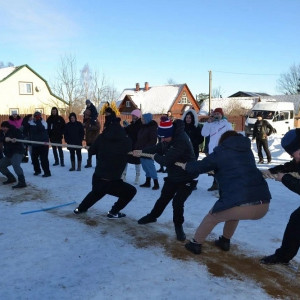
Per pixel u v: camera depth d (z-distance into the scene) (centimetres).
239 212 353
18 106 3278
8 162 754
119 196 519
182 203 440
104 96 3641
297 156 330
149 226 501
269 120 2334
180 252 411
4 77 3178
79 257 392
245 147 362
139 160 754
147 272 358
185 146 427
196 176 436
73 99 3384
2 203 618
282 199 655
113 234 466
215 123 661
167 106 4050
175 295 315
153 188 723
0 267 368
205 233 395
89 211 572
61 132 1016
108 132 499
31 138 850
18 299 307
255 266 378
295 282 345
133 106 4119
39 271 359
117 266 371
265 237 461
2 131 746
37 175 878
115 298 309
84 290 321
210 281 342
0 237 452
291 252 368
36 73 3334
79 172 920
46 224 504
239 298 312
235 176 355
